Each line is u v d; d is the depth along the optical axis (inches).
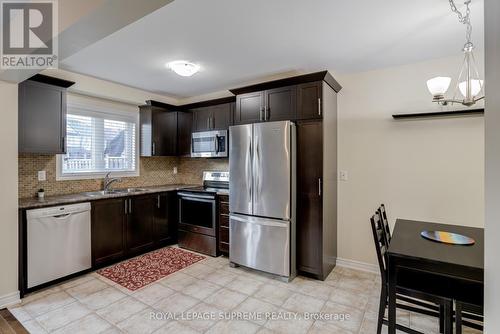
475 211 104.9
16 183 97.8
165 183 188.1
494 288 29.9
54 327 83.0
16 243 97.3
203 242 149.2
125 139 166.9
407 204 117.3
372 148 124.9
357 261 129.0
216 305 96.3
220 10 77.9
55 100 119.5
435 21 83.5
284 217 115.9
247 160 126.0
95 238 123.3
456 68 108.0
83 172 145.3
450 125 109.0
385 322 77.6
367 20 83.4
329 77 116.8
